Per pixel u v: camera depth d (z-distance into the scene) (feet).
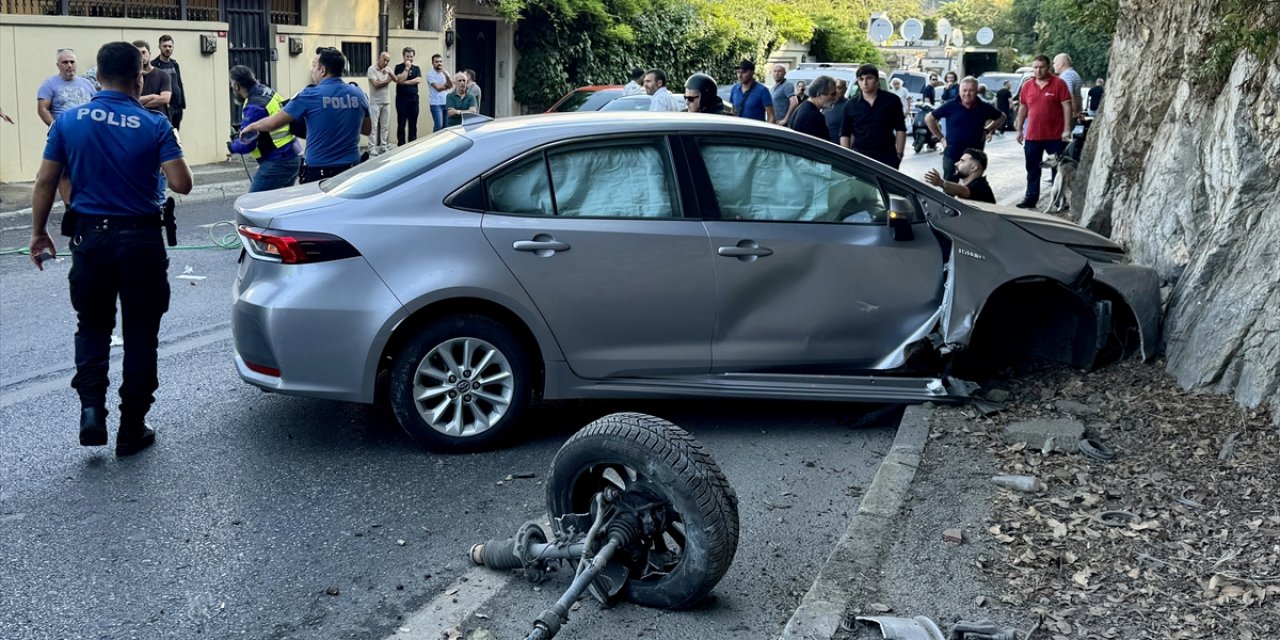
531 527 14.98
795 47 156.56
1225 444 18.84
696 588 13.92
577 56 98.68
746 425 21.59
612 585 14.33
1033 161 50.39
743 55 127.65
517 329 19.89
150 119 19.26
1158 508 16.70
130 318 19.53
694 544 13.76
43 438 20.59
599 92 70.69
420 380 19.60
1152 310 22.97
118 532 16.72
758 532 16.93
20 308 30.14
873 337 21.22
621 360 20.11
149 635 13.88
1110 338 23.47
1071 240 23.44
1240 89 23.94
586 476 14.56
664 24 110.11
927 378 21.20
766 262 20.42
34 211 19.25
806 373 21.08
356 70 79.77
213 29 65.36
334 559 15.99
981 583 14.48
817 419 22.00
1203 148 26.40
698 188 20.31
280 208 19.48
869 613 13.71
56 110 44.86
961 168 32.73
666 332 20.22
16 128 54.49
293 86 73.72
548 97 96.32
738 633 13.98
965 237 21.59
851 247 20.88
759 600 14.85
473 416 19.92
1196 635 13.15
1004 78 124.67
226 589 15.06
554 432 21.11
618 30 100.58
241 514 17.43
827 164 21.12
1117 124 34.14
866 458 20.03
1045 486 17.47
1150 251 27.43
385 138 72.28
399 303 18.92
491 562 15.42
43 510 17.44
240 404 22.66
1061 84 49.39
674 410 22.39
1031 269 21.70
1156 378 22.15
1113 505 16.87
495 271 19.26
